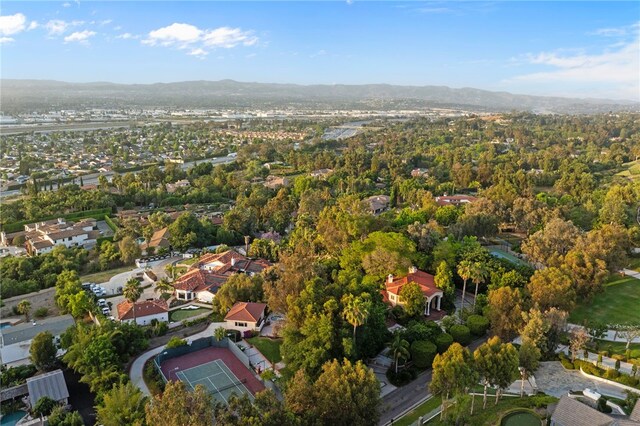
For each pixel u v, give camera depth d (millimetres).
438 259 126375
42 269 145625
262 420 57594
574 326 104750
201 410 55375
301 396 66750
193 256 164375
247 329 108375
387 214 180375
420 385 87750
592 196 199125
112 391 76250
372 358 95250
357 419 65250
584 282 110938
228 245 178750
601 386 84000
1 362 98500
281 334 95000
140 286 138875
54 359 95562
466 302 121500
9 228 191125
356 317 86750
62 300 119688
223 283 131250
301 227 171125
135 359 97812
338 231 140125
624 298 120438
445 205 192625
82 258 158250
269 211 199000
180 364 96062
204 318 116688
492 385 78062
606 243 123125
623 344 98562
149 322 114938
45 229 181625
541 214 167375
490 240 167125
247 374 92500
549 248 126125
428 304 113625
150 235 173750
